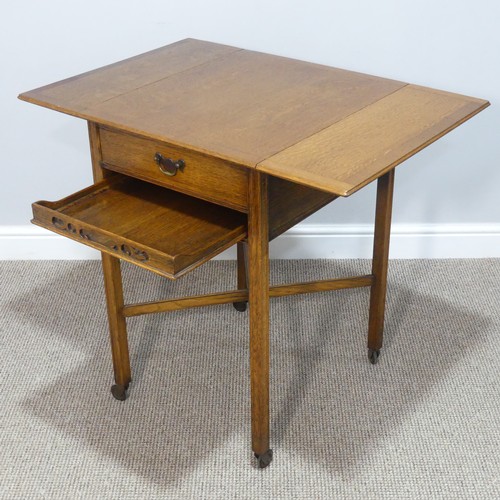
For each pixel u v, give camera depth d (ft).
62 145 9.16
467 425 7.36
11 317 8.77
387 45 8.59
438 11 8.38
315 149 5.79
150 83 6.94
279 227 6.21
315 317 8.71
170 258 5.58
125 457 7.09
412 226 9.53
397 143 5.90
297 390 7.75
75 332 8.55
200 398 7.68
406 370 8.00
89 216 6.45
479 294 9.05
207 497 6.72
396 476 6.88
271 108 6.47
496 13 8.36
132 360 8.14
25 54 8.71
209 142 5.87
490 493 6.73
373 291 7.72
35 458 7.09
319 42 8.61
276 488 6.78
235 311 8.80
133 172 6.47
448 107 6.53
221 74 7.14
